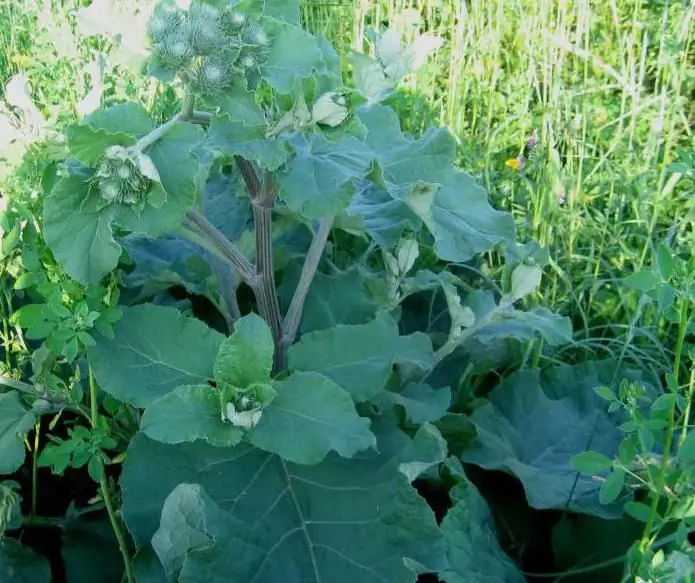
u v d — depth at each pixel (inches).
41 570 36.0
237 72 30.2
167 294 46.8
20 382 35.2
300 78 31.4
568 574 38.3
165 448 33.9
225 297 43.4
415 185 35.1
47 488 41.4
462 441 43.3
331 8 73.9
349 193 34.0
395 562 32.2
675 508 31.2
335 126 32.7
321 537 33.0
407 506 32.8
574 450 44.7
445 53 75.4
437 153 41.0
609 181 63.2
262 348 33.2
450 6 71.7
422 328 52.6
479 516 38.0
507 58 76.5
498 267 56.8
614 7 72.4
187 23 29.5
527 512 43.0
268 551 32.3
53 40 55.4
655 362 50.9
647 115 68.2
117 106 30.8
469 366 46.3
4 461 34.0
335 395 33.3
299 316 40.8
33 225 33.3
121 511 33.1
